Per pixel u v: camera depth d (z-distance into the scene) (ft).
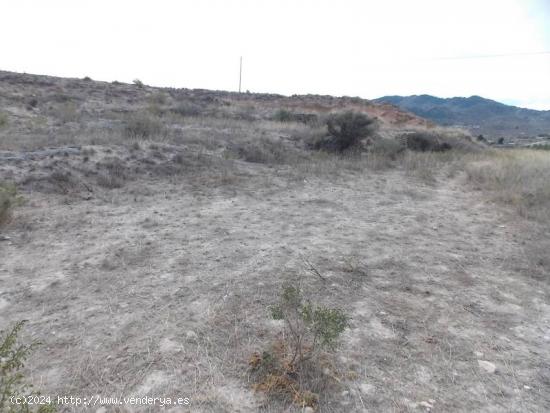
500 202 28.45
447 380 9.44
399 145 51.88
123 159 31.35
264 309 12.28
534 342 11.21
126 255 16.10
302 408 8.30
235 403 8.41
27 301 12.26
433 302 13.30
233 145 43.19
